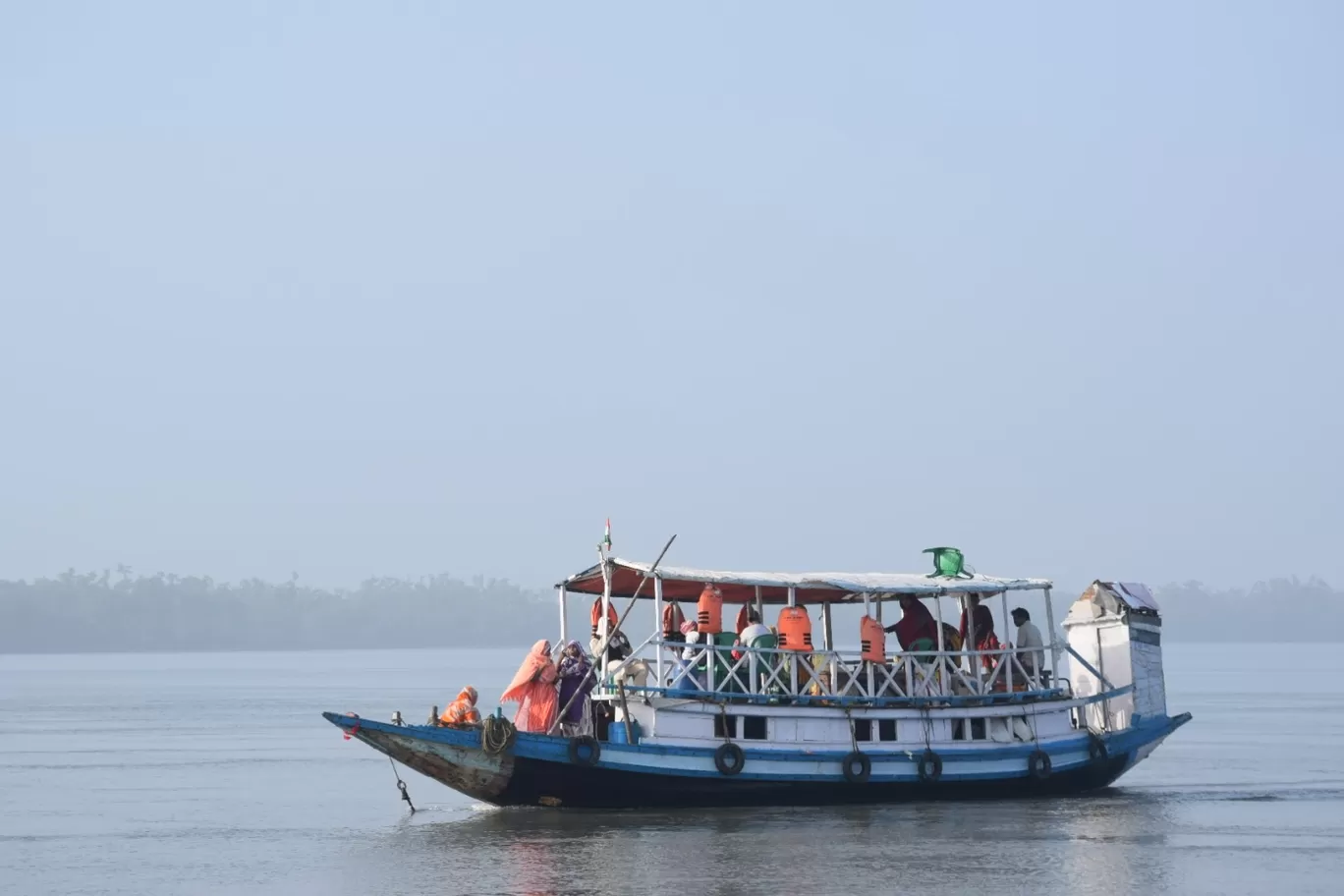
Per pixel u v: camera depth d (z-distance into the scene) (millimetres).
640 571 52625
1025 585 56625
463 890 42531
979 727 55125
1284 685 187875
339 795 67625
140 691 191000
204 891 44156
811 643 53500
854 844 48062
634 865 45062
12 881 46188
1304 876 44094
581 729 52031
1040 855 46688
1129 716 58719
